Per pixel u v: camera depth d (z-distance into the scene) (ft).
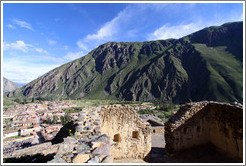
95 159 18.74
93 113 46.91
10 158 25.11
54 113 354.33
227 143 32.73
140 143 35.01
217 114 36.01
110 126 35.17
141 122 35.42
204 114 37.55
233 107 31.37
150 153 38.04
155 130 65.26
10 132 207.41
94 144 22.57
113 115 35.47
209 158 31.81
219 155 32.94
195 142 36.24
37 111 397.39
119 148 33.94
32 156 25.93
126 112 35.45
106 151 20.92
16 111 376.27
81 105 504.43
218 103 35.76
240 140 29.48
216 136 36.09
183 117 34.83
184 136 34.99
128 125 35.14
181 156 33.30
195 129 36.42
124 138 34.68
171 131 33.83
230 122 31.99
